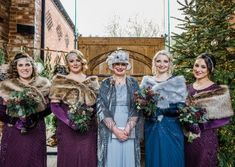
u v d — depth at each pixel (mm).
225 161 4379
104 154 3670
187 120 3699
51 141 7391
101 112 3676
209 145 3895
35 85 3842
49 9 11141
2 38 7605
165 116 3805
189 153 3955
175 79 3898
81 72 3982
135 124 3684
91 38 7684
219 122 3912
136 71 7715
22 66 3805
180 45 4969
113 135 3678
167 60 3982
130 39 7711
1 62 7027
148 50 7703
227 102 3934
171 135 3768
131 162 3668
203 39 4746
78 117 3625
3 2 7559
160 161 3742
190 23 4945
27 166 3678
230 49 4773
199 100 3932
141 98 3662
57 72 4277
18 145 3676
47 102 3852
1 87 3758
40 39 8781
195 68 4055
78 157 3713
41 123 3828
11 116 3660
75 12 8227
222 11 4730
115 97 3738
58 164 3777
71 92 3795
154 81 3949
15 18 7992
